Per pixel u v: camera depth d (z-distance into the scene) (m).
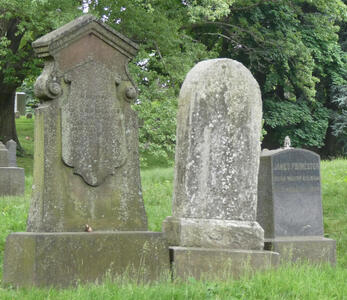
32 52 18.27
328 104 25.55
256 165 6.71
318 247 7.62
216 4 16.77
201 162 6.57
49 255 5.68
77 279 5.75
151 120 15.21
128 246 5.97
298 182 7.75
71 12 14.23
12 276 5.73
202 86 6.61
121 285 5.66
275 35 21.95
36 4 13.16
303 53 21.77
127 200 6.16
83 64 6.05
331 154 25.98
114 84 6.17
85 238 5.82
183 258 6.25
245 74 6.71
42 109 5.93
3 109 20.61
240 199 6.64
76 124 5.99
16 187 11.11
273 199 7.67
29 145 22.56
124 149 6.18
